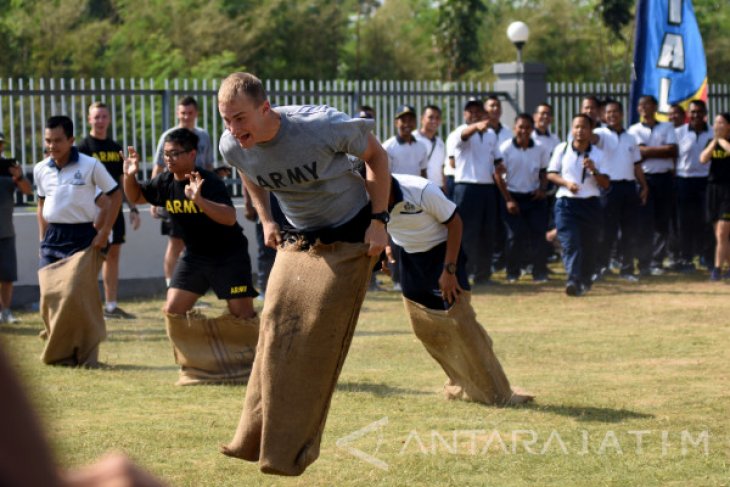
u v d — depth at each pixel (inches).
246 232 629.0
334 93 665.6
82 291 352.2
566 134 751.1
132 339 425.1
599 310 499.5
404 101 692.1
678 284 593.3
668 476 214.1
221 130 624.4
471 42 1752.0
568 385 314.7
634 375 333.1
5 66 1576.0
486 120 589.6
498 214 624.4
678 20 699.4
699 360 360.8
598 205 553.3
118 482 21.5
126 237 577.3
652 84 699.4
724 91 799.1
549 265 697.0
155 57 1598.2
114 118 589.3
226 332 324.5
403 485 208.5
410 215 270.7
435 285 280.5
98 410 282.2
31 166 567.2
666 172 637.3
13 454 20.1
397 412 275.7
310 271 183.2
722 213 597.6
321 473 217.3
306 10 1737.2
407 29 1904.5
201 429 257.6
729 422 262.4
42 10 1611.7
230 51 1673.2
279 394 181.6
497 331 436.1
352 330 185.3
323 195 185.6
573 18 1844.2
